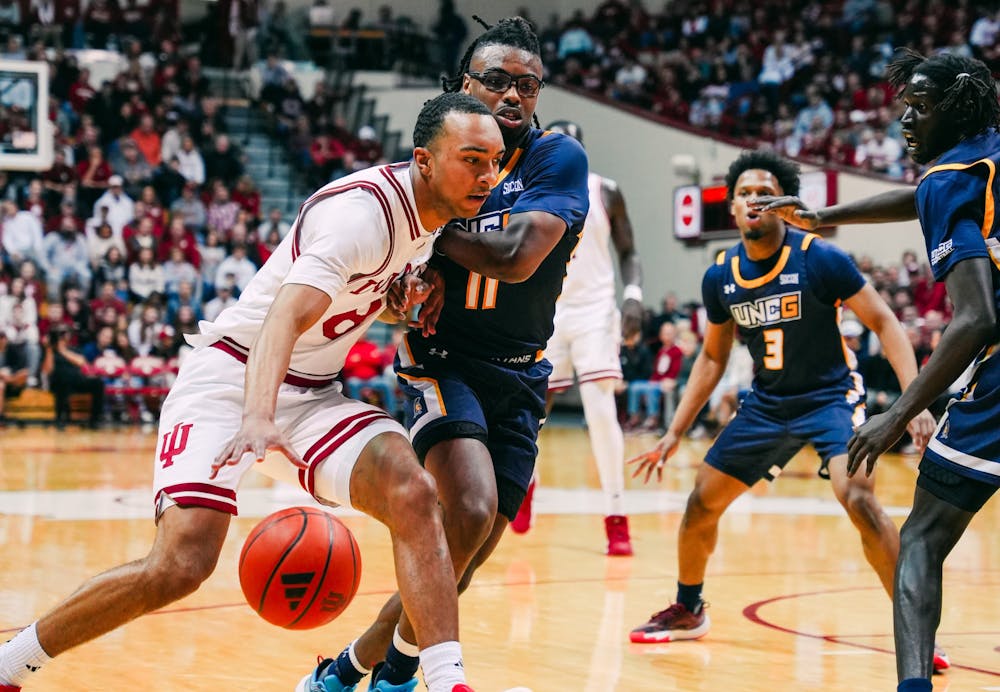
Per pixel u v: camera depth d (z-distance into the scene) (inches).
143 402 616.7
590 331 252.5
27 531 256.7
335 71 885.2
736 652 162.9
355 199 112.2
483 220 130.9
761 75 757.3
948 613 192.1
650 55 847.1
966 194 114.9
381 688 122.0
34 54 706.8
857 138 657.0
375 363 619.8
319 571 110.3
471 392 130.7
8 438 530.6
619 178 735.1
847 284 163.9
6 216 606.5
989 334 110.0
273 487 355.6
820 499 357.4
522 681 144.3
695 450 542.3
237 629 169.0
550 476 418.3
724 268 173.6
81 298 601.3
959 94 122.6
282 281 116.5
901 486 383.9
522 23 131.6
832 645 167.6
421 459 129.0
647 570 229.8
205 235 674.8
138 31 829.2
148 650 155.4
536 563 236.5
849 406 166.4
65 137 683.4
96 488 342.6
